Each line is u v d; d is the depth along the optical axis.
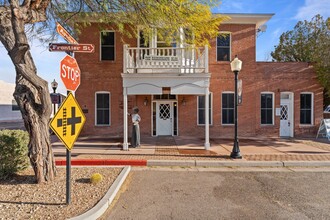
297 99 13.04
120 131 12.77
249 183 5.62
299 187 5.34
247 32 12.87
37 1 4.94
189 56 10.15
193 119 12.88
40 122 4.92
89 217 3.55
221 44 12.92
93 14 8.40
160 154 8.41
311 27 14.14
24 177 5.26
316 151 9.00
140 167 7.17
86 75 12.74
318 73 12.45
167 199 4.57
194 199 4.58
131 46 12.56
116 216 3.81
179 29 7.56
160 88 9.43
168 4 6.45
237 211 4.05
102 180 5.25
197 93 9.45
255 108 12.92
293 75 13.02
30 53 4.85
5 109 31.58
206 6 6.94
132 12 7.33
